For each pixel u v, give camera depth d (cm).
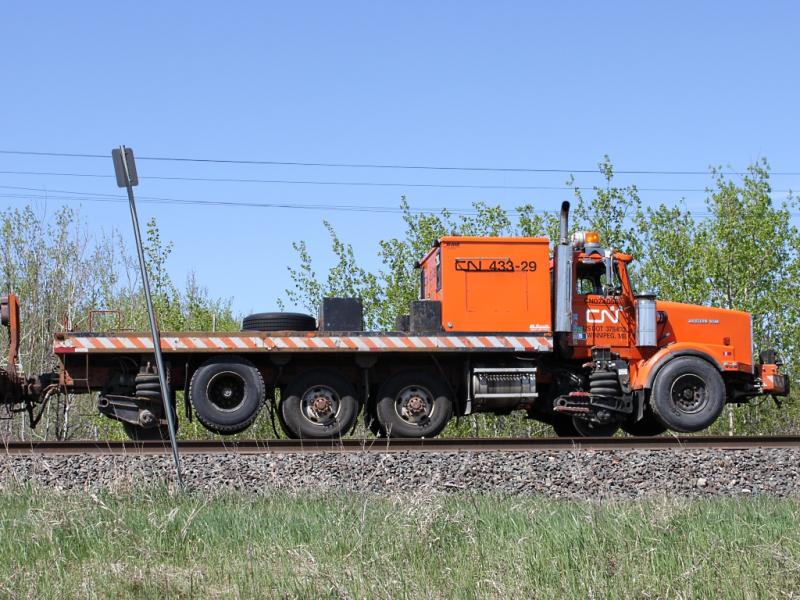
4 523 909
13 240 3291
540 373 1634
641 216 3033
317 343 1502
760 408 2881
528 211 3072
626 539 867
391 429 1541
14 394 1502
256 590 747
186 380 1529
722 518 953
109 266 3400
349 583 754
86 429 3183
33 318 3138
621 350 1614
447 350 1523
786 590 749
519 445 1391
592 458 1293
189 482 1166
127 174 1176
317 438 1527
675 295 2847
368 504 1002
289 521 934
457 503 1034
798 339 2773
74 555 834
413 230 3098
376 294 3036
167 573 777
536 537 880
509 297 1559
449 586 764
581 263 1622
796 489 1241
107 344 1462
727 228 2859
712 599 734
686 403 1586
